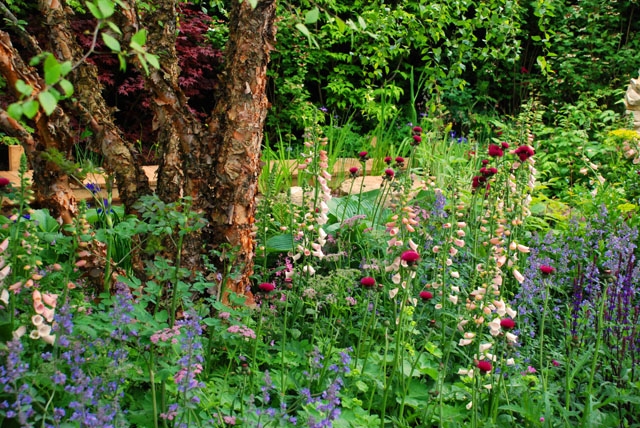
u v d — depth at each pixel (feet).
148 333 6.89
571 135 23.18
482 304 8.11
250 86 9.66
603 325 8.75
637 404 8.36
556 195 21.44
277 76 29.14
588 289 10.68
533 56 33.12
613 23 29.94
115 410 5.75
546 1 17.10
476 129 28.84
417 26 19.17
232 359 8.93
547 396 7.72
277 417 6.44
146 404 7.31
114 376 6.07
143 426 6.94
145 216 7.75
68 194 9.68
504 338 7.87
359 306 10.54
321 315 10.93
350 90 31.96
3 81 9.59
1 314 6.50
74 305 7.04
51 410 6.08
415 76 33.14
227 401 7.70
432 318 10.30
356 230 13.21
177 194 9.82
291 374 8.66
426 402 8.52
